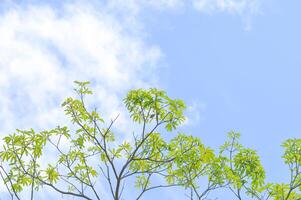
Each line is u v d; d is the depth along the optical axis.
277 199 11.26
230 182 10.92
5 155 9.45
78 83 10.48
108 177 9.88
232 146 11.49
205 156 10.69
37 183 10.01
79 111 10.52
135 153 10.59
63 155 10.50
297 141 11.23
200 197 10.59
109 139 11.01
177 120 10.07
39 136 9.83
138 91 9.96
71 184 10.47
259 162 11.15
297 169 11.14
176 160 10.65
